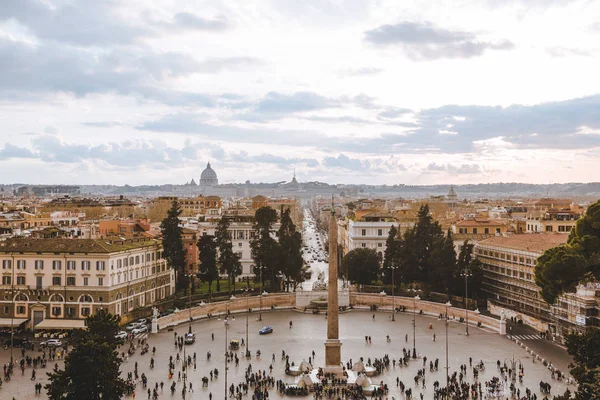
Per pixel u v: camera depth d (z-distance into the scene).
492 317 139.50
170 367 102.62
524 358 111.12
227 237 171.50
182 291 173.75
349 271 180.00
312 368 102.75
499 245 157.88
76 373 76.94
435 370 103.94
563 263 73.56
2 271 131.88
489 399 86.94
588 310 115.56
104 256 129.12
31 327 130.25
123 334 125.06
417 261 170.75
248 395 90.25
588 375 65.50
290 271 172.25
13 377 96.50
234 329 138.62
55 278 130.62
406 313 158.38
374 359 111.75
